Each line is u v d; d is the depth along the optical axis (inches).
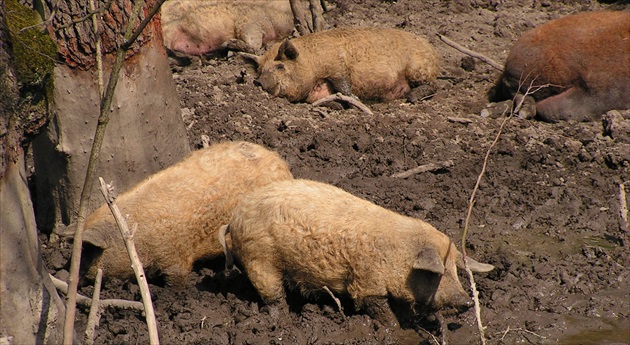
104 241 537.3
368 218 519.2
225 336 514.0
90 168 369.4
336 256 514.3
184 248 559.8
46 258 595.8
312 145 823.1
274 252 524.4
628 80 858.8
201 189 565.0
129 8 600.1
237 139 828.6
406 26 1245.7
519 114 894.4
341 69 983.0
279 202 525.7
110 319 520.4
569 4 1336.1
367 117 909.2
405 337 522.6
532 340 519.8
